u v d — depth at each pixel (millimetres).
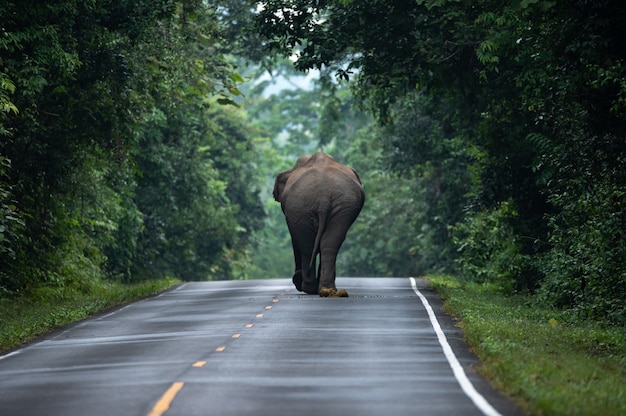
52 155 64812
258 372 28953
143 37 61750
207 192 111375
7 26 54938
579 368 29391
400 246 137750
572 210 51906
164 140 105188
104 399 25078
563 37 42156
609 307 45562
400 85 69188
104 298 63000
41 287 65438
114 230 92562
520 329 39094
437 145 93562
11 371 31484
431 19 57375
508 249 67062
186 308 53625
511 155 65188
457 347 34469
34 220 68000
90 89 62688
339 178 60062
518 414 22453
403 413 22578
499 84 61531
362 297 56938
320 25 59250
